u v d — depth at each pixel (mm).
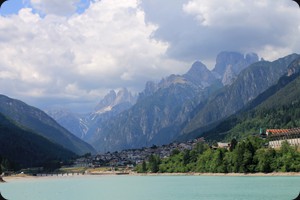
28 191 142125
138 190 135125
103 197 112938
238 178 176625
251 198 96562
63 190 146375
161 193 120250
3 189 156250
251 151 192500
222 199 96938
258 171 186000
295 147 197375
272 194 103500
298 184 130750
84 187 161875
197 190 125375
